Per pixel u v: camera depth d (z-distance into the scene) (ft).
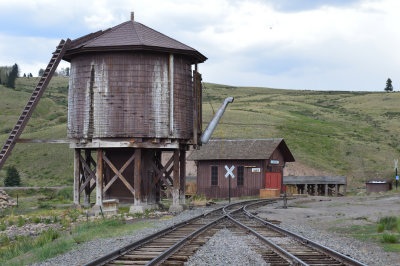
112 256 38.27
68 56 97.45
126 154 104.73
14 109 517.96
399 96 603.67
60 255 43.04
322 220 77.00
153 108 92.63
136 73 92.38
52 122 458.50
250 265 35.32
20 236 62.95
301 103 570.46
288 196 172.55
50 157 303.68
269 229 59.67
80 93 94.32
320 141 340.18
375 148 338.54
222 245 45.29
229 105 529.86
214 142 192.85
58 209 108.68
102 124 92.12
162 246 44.04
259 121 372.99
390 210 92.07
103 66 92.79
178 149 98.43
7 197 133.90
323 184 208.54
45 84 91.45
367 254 41.32
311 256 38.96
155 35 100.07
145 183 101.65
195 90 99.09
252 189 180.24
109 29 104.17
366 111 519.19
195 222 68.59
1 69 643.04
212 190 184.65
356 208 102.22
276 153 192.44
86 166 99.45
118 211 92.58
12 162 298.35
